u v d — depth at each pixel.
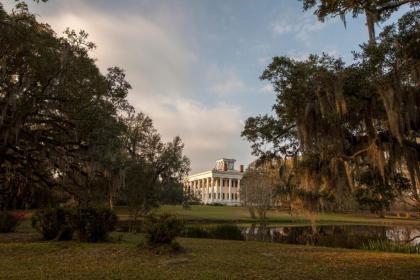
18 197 28.27
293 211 21.48
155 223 11.30
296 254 11.74
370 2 7.59
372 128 8.84
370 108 8.62
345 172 10.05
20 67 14.59
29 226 20.12
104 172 18.97
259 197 45.06
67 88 15.65
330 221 45.69
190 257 10.22
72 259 9.35
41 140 17.56
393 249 14.90
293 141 10.74
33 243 11.92
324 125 9.16
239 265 9.16
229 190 100.06
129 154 22.45
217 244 14.04
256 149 10.88
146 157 23.64
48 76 14.89
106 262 9.02
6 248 10.70
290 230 31.94
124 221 29.23
